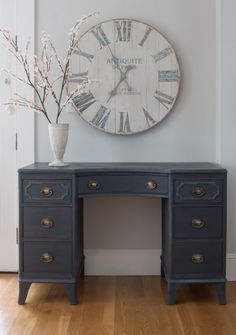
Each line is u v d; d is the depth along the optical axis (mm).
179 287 2334
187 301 2381
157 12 2748
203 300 2396
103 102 2744
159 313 2209
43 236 2309
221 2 2635
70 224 2297
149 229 2816
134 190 2383
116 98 2742
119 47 2725
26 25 2723
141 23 2717
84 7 2744
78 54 2721
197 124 2783
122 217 2816
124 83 2736
